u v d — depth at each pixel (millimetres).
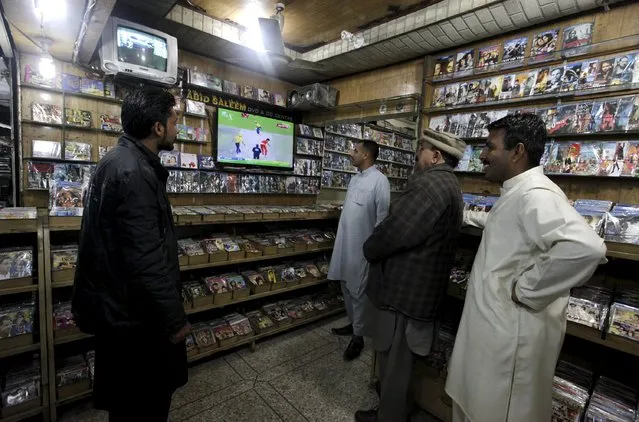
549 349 1146
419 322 1530
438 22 1996
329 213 3139
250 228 3043
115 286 1139
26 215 1604
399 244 1499
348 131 3879
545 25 1953
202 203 2832
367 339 2803
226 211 2461
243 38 2766
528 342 1095
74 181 1968
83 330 1193
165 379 1256
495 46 2146
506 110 2057
